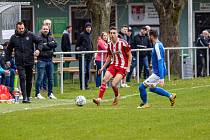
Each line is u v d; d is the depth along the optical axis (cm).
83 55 4175
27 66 3456
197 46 5147
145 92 3014
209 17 6788
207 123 2411
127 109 2895
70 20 6462
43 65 3741
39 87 3756
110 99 3594
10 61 3688
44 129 2383
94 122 2500
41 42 3500
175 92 3862
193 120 2489
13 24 3994
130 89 4153
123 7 6594
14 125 2484
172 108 2931
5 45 3753
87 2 5069
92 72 4597
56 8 6456
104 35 4275
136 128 2348
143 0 6612
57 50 6412
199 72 5119
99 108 2977
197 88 4116
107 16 5078
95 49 5050
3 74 3653
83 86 4225
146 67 4681
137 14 6619
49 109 2945
